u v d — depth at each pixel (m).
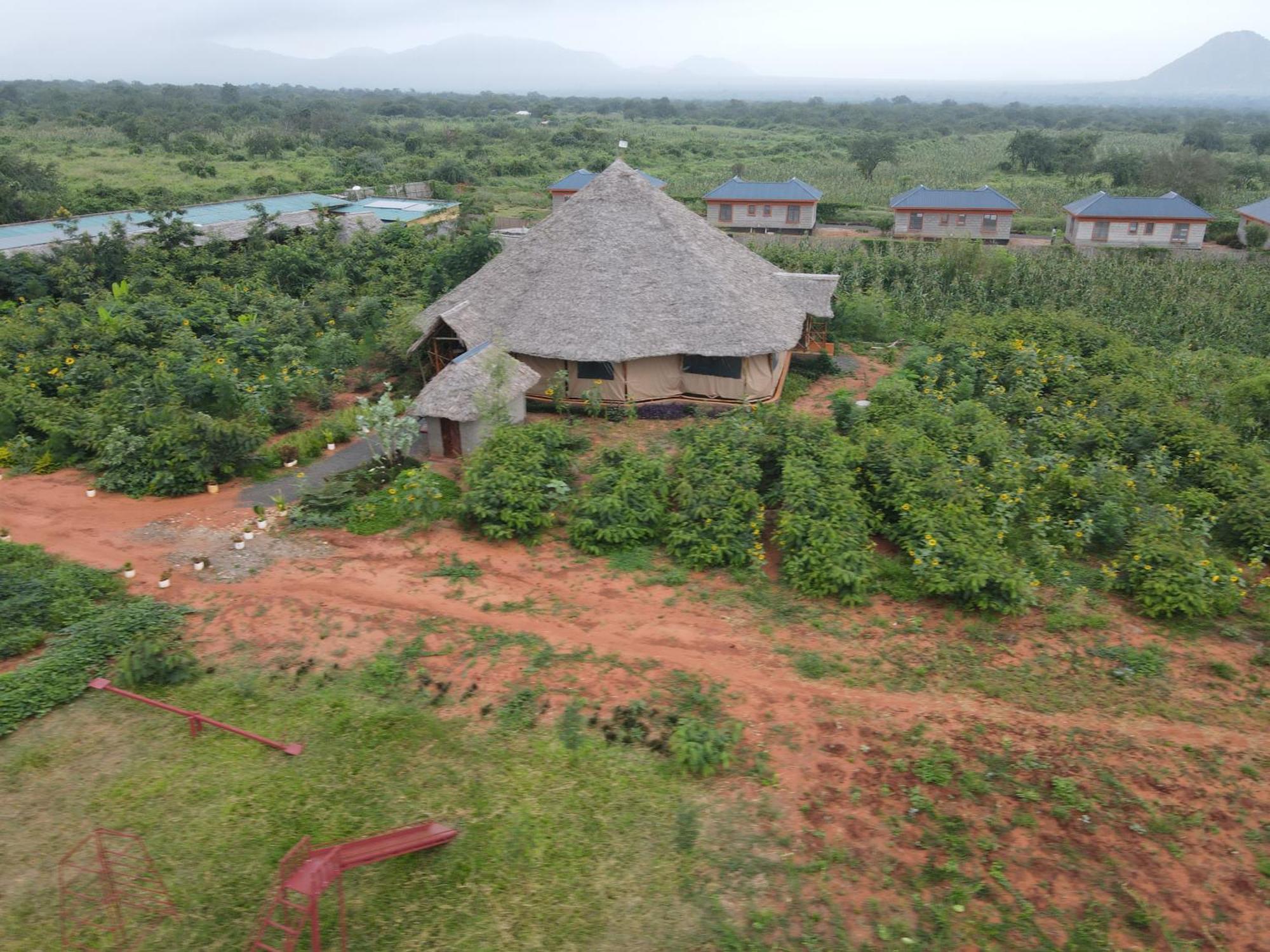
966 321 37.59
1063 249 58.88
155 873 12.30
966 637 17.77
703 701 15.70
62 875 12.25
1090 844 12.73
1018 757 14.41
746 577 19.77
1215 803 13.48
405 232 54.16
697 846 12.77
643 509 21.56
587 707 15.61
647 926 11.60
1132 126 179.00
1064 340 34.59
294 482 24.92
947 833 12.96
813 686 16.22
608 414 29.97
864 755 14.48
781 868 12.41
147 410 25.75
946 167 106.81
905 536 20.72
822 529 19.83
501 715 15.39
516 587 19.48
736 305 30.22
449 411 25.44
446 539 21.53
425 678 16.34
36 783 13.91
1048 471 23.86
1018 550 20.95
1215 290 47.16
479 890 12.13
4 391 28.14
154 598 18.91
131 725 15.21
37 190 60.00
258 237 48.88
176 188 73.00
